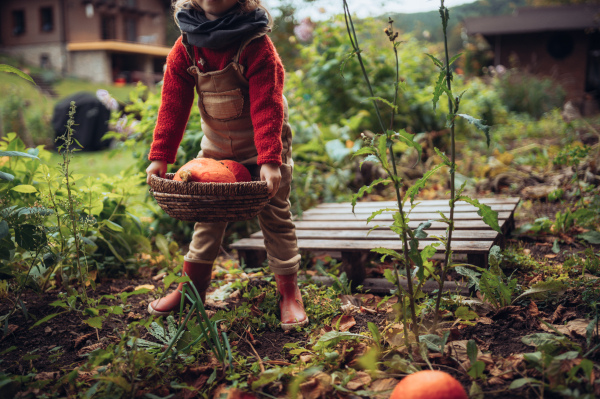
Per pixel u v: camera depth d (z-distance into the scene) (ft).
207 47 5.90
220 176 5.82
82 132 34.42
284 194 6.91
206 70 6.20
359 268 8.29
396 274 5.45
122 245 9.33
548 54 55.26
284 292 6.95
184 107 6.48
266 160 5.88
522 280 7.78
